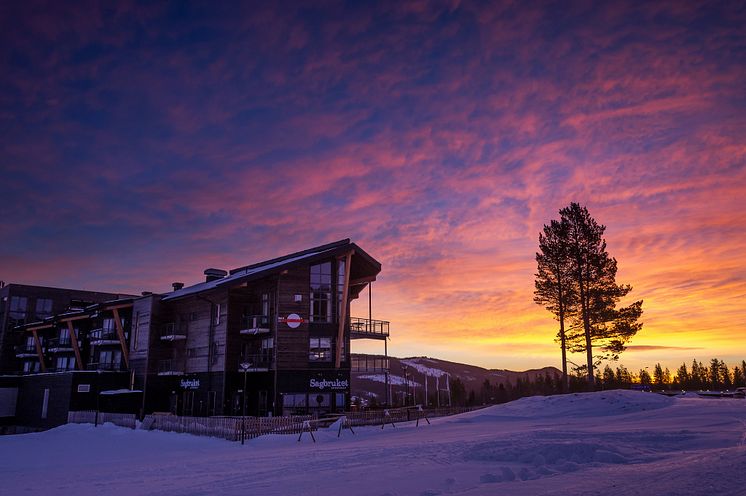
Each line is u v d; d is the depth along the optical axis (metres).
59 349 65.81
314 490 10.85
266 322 44.06
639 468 10.22
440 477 11.48
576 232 51.00
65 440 33.12
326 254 44.25
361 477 12.20
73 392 50.22
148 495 11.52
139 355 53.12
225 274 57.97
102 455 26.14
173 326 52.69
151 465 18.42
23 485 14.49
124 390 50.25
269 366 42.91
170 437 31.72
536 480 9.78
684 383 166.00
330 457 16.94
